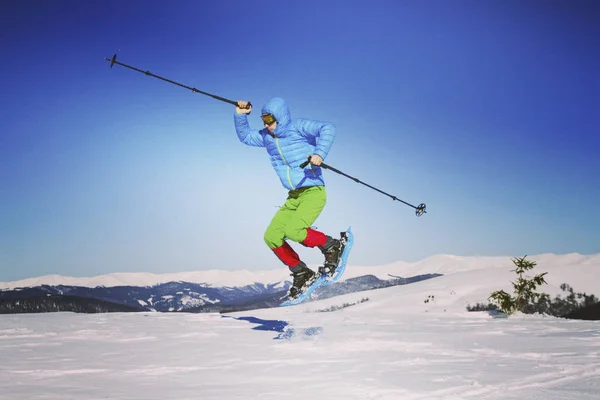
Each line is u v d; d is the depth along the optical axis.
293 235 6.09
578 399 3.30
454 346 5.34
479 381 3.74
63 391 3.58
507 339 5.90
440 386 3.60
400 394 3.41
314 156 5.82
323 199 6.21
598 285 20.48
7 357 4.88
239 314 8.99
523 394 3.42
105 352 5.14
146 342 5.76
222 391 3.55
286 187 6.27
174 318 8.06
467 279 21.44
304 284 6.43
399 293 20.03
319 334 6.19
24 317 8.26
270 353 5.00
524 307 10.16
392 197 6.92
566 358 4.68
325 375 4.01
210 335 6.20
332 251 6.34
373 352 5.06
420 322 7.91
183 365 4.44
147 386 3.73
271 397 3.38
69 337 6.14
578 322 8.04
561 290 20.72
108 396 3.43
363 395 3.41
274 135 6.16
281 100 6.07
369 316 8.93
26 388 3.68
